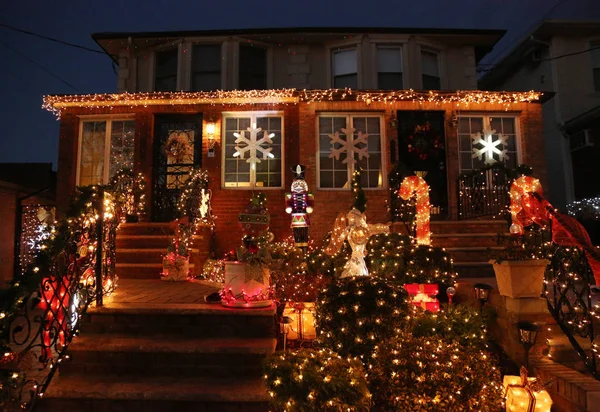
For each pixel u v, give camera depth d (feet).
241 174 33.47
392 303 13.84
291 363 11.43
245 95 32.42
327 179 32.76
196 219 29.04
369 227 17.54
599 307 13.41
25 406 12.18
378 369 12.44
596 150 40.55
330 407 10.55
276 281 18.67
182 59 41.32
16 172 47.16
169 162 34.53
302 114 32.35
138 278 25.61
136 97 32.86
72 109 33.71
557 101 44.01
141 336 14.67
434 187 34.01
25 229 35.19
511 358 14.74
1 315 11.55
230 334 14.76
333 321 13.91
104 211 16.12
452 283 18.78
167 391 12.24
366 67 41.22
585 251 12.87
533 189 17.75
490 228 28.48
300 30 40.78
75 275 14.56
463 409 11.57
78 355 13.82
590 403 11.07
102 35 40.42
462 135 34.04
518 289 14.60
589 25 43.14
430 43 42.29
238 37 41.37
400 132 34.32
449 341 14.17
